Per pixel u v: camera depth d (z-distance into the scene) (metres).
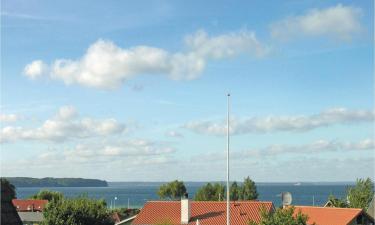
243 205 63.72
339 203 85.00
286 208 43.50
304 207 64.56
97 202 66.00
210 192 140.88
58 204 60.78
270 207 62.34
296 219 42.00
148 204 67.94
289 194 58.16
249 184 141.25
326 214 59.50
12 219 20.45
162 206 67.06
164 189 157.25
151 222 63.53
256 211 61.81
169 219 63.28
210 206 64.94
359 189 86.31
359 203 83.12
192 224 61.50
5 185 21.00
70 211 59.88
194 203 66.31
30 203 123.38
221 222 60.69
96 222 61.41
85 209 61.03
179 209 65.75
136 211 121.81
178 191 156.75
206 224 61.03
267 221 42.22
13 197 21.59
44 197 153.88
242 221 60.12
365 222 56.69
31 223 104.50
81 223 59.88
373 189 87.06
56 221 59.03
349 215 56.12
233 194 140.00
